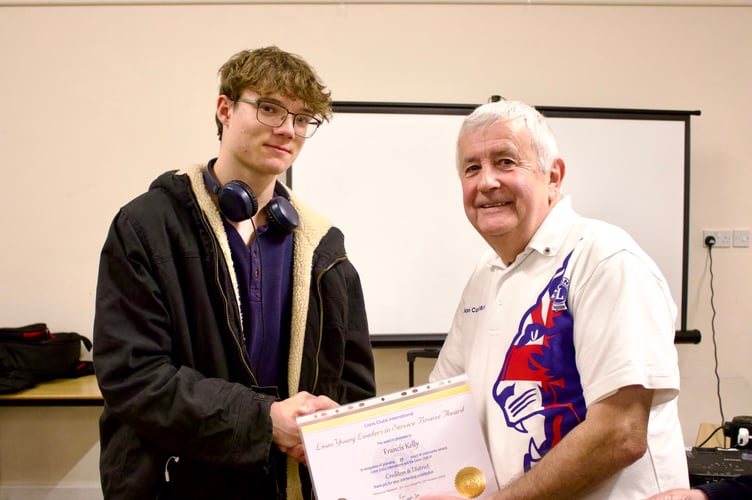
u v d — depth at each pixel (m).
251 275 1.16
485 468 0.98
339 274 1.27
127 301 1.02
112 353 1.00
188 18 2.57
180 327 1.05
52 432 2.62
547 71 2.63
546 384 0.95
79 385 2.25
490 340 1.06
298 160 2.51
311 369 1.19
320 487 0.95
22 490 2.61
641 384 0.85
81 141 2.57
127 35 2.56
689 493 0.87
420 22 2.60
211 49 2.58
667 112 2.57
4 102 2.55
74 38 2.55
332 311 1.23
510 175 1.02
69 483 2.62
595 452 0.86
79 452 2.62
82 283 2.59
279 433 1.01
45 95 2.56
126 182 2.58
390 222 2.54
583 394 0.93
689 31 2.65
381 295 2.55
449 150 2.55
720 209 2.68
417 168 2.54
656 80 2.65
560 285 0.97
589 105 2.64
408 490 0.96
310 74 1.12
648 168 2.58
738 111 2.67
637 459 0.87
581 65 2.64
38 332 2.36
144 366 1.00
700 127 2.67
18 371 2.23
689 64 2.66
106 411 1.08
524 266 1.06
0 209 2.57
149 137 2.58
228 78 1.11
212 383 1.02
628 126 2.57
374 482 0.96
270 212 1.18
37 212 2.57
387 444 0.98
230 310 1.09
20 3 2.52
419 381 2.64
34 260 2.58
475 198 1.07
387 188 2.54
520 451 0.95
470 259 2.56
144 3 2.55
